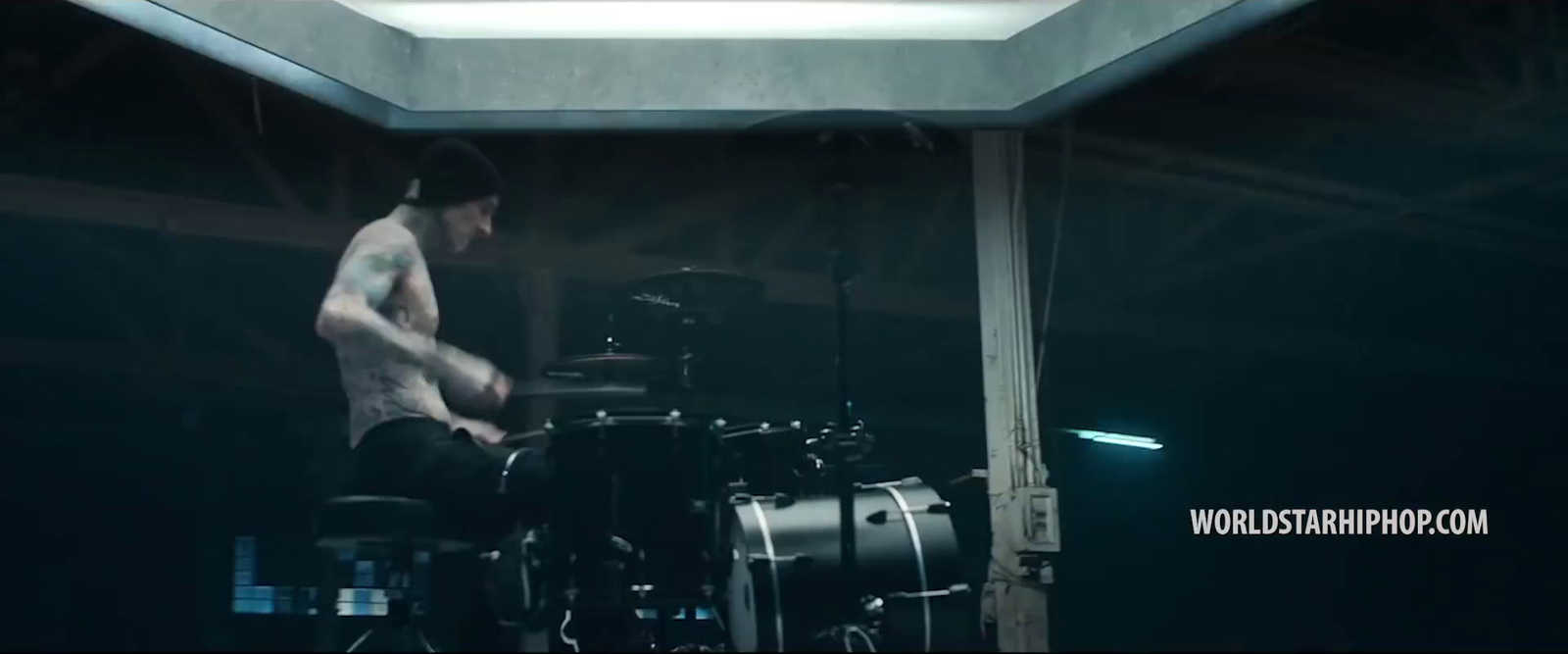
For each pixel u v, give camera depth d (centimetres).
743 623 337
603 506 327
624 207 614
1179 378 777
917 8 371
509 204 582
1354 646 779
